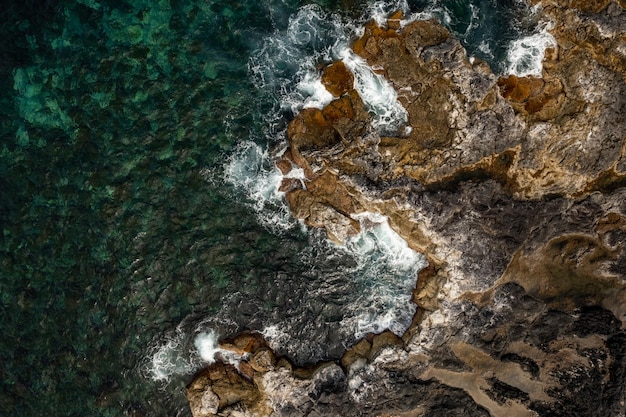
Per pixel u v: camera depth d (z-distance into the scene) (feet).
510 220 34.04
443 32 34.78
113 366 36.76
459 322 34.32
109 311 36.94
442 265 34.53
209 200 37.04
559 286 33.81
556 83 33.53
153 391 36.29
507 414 33.47
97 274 37.27
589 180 33.71
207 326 36.32
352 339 35.88
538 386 33.32
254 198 36.86
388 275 35.91
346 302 36.04
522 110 33.73
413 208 34.35
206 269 36.63
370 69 35.68
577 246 33.76
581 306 33.45
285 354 36.01
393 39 35.32
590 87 32.94
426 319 34.47
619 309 33.14
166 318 36.58
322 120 35.88
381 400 34.35
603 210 33.53
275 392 34.99
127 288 36.78
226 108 37.35
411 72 34.86
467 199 34.04
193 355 36.32
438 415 33.78
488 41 34.94
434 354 34.42
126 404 36.45
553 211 33.91
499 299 34.01
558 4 33.55
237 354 36.01
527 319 33.73
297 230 36.52
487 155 34.01
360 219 35.60
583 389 32.71
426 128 34.53
